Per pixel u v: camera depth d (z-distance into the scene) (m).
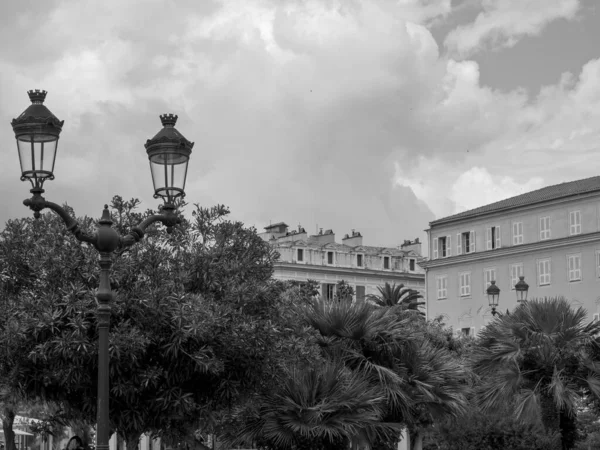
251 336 22.80
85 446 19.98
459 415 33.75
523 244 81.94
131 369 21.64
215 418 24.80
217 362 22.00
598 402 34.03
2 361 22.30
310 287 36.09
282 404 26.53
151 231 23.53
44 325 20.98
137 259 22.64
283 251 108.06
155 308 21.62
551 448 35.97
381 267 114.38
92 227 22.88
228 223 24.64
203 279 23.73
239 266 24.12
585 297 77.12
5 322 21.88
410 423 32.34
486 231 86.31
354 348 30.14
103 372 15.04
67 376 21.08
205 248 24.23
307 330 27.12
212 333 22.20
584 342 33.25
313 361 26.69
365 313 30.28
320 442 27.06
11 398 24.98
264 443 27.94
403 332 31.00
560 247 79.25
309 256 109.56
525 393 33.09
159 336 21.94
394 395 29.30
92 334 21.64
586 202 78.19
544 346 32.81
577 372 33.50
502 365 33.75
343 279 109.81
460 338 50.34
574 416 34.00
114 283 22.00
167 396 22.11
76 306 21.14
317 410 26.22
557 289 79.25
